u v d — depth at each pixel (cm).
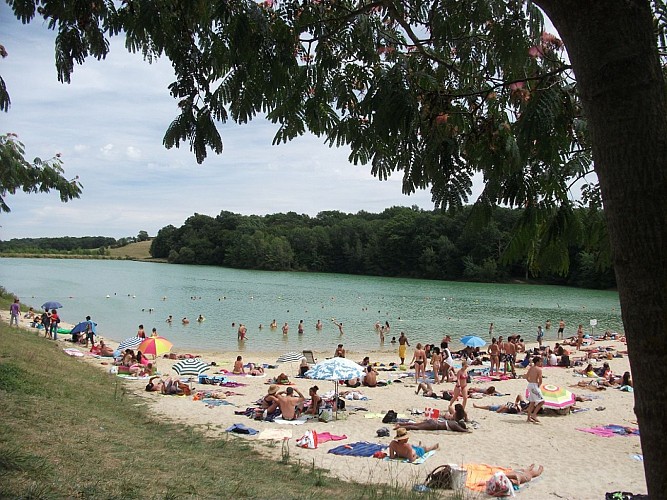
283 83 313
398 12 351
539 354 2728
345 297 7075
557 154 283
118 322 4534
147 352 2198
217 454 1080
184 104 315
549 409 1680
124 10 310
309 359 2644
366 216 16750
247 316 5156
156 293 7294
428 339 4009
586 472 1116
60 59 311
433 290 8231
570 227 301
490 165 308
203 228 16075
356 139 344
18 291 7038
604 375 2278
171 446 1041
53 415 1024
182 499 685
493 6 326
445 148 309
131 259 18438
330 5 341
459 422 1457
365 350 3494
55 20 307
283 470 1030
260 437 1323
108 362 2353
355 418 1555
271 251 13088
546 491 1005
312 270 12950
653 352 178
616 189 183
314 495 839
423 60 361
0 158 2288
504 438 1374
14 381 1218
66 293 6962
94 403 1327
